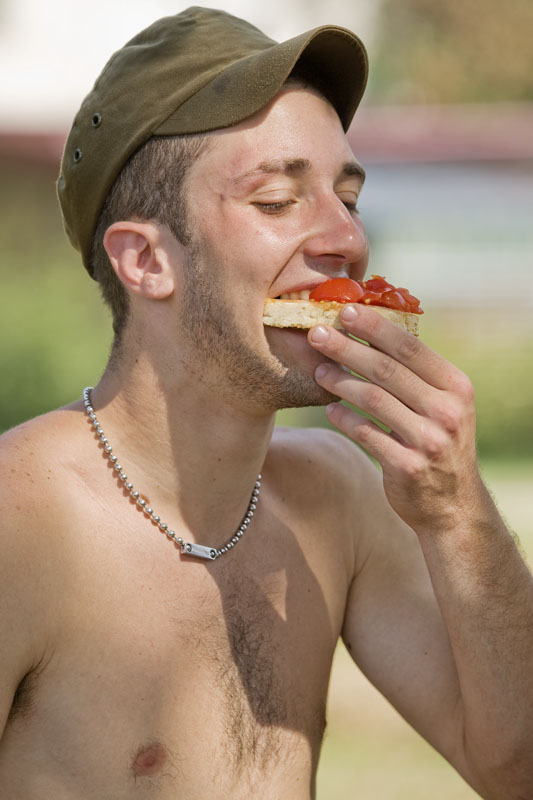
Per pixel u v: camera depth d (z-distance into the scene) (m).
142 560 3.05
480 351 22.75
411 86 46.50
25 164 24.33
